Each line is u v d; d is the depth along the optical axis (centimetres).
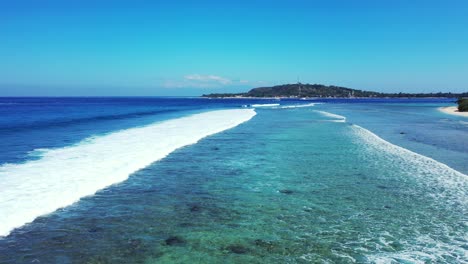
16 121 3288
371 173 1281
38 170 1180
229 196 1008
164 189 1059
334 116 4484
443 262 631
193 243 704
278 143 2016
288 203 952
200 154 1634
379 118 4128
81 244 684
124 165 1302
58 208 859
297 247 691
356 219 836
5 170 1173
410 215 859
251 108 7306
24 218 778
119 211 865
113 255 646
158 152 1599
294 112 5578
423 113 5266
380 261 634
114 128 2620
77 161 1340
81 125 2883
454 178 1202
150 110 6091
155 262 625
